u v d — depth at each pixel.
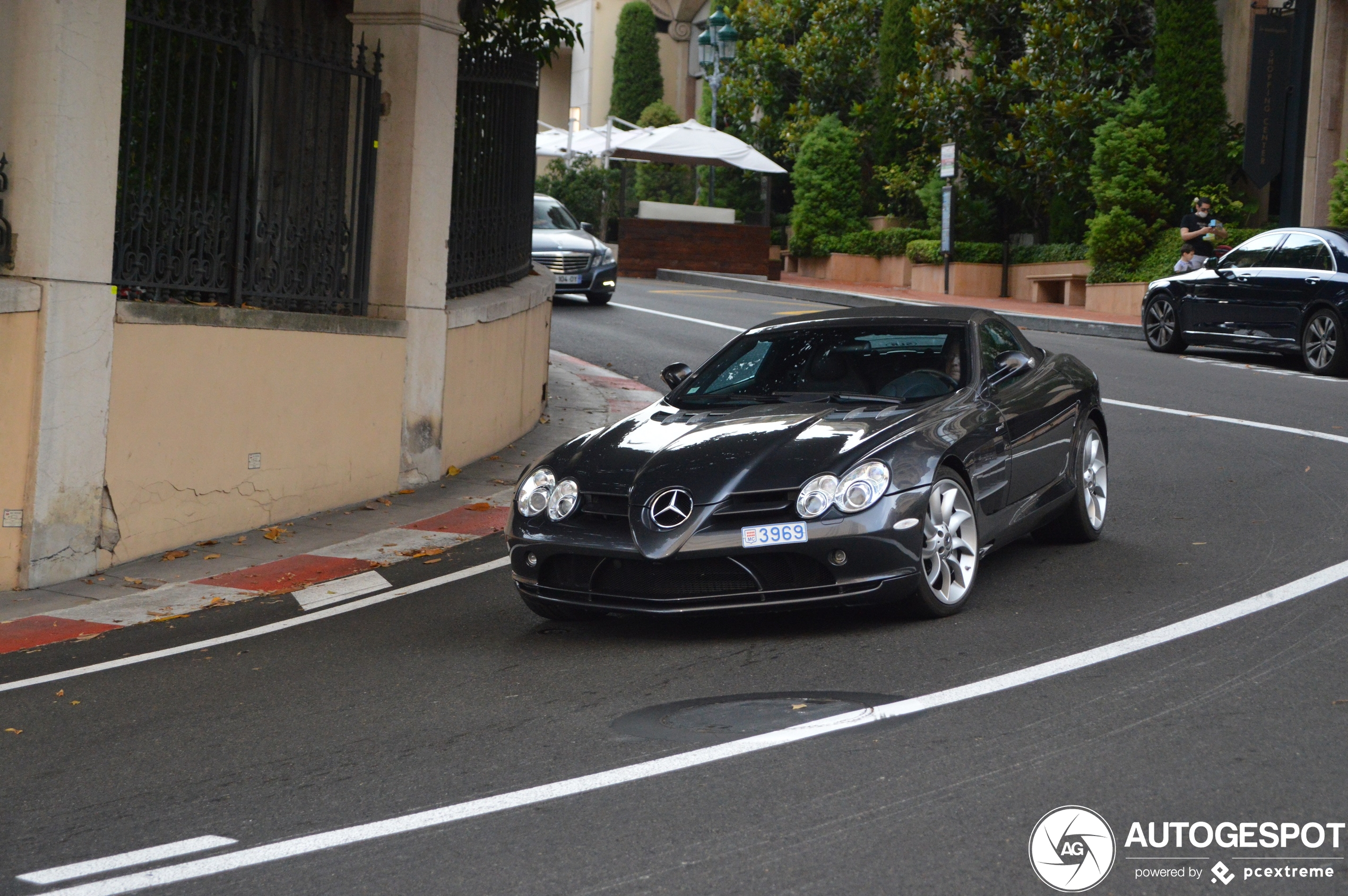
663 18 43.31
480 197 11.31
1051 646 5.41
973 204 27.47
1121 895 3.28
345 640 6.34
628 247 30.95
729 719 4.75
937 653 5.41
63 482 7.56
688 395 7.06
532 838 3.79
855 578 5.64
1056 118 24.03
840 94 32.22
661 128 31.89
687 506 5.74
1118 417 11.85
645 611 5.78
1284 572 6.46
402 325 9.80
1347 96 20.47
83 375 7.59
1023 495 6.74
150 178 8.10
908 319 7.16
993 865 3.45
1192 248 19.27
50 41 7.25
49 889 3.64
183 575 7.78
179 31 8.05
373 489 9.70
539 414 12.71
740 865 3.52
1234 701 4.62
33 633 6.71
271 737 4.91
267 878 3.63
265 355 8.73
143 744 4.92
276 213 9.17
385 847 3.79
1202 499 8.47
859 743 4.41
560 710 5.01
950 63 27.22
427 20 9.74
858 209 31.27
